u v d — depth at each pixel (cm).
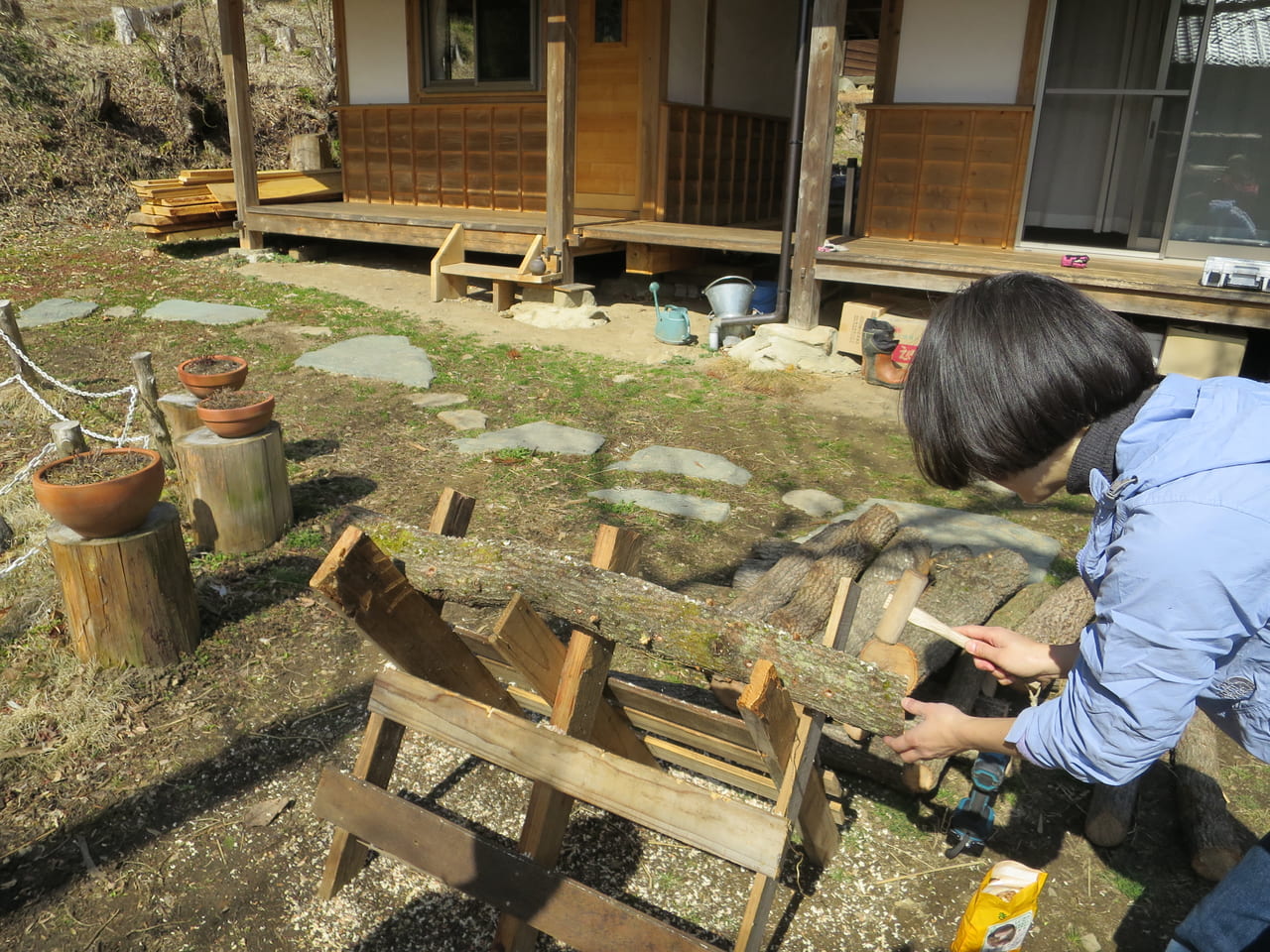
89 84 1282
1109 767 141
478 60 1051
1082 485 141
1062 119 852
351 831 220
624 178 1008
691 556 423
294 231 1054
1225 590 122
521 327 841
